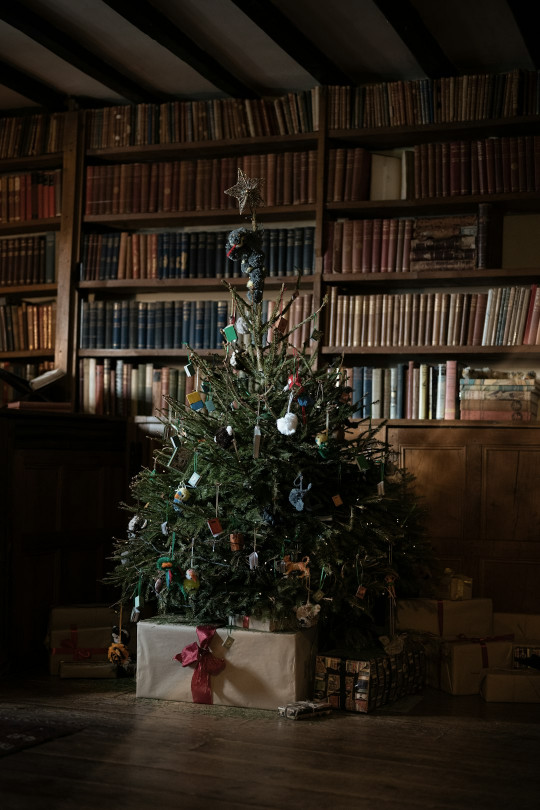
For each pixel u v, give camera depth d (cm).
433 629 390
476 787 258
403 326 471
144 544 369
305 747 292
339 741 300
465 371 454
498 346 457
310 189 488
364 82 503
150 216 510
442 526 450
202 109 504
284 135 493
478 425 447
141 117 514
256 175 496
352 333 477
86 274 521
